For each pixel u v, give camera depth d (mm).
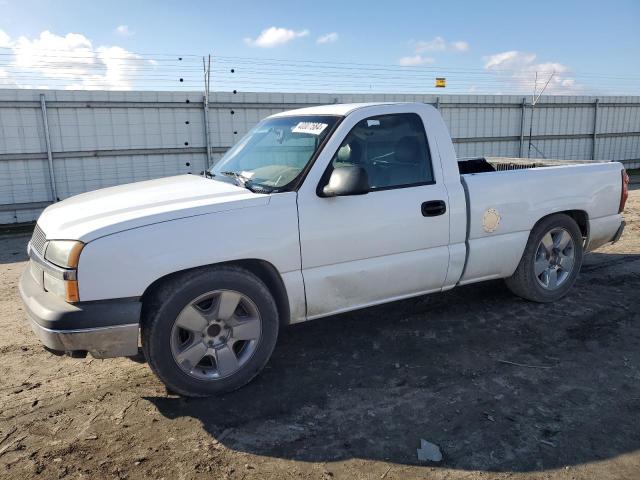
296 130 4059
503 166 6180
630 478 2561
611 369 3680
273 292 3646
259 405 3318
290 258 3516
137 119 13977
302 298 3623
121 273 3033
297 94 15883
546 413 3139
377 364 3838
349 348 4113
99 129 13594
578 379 3545
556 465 2670
